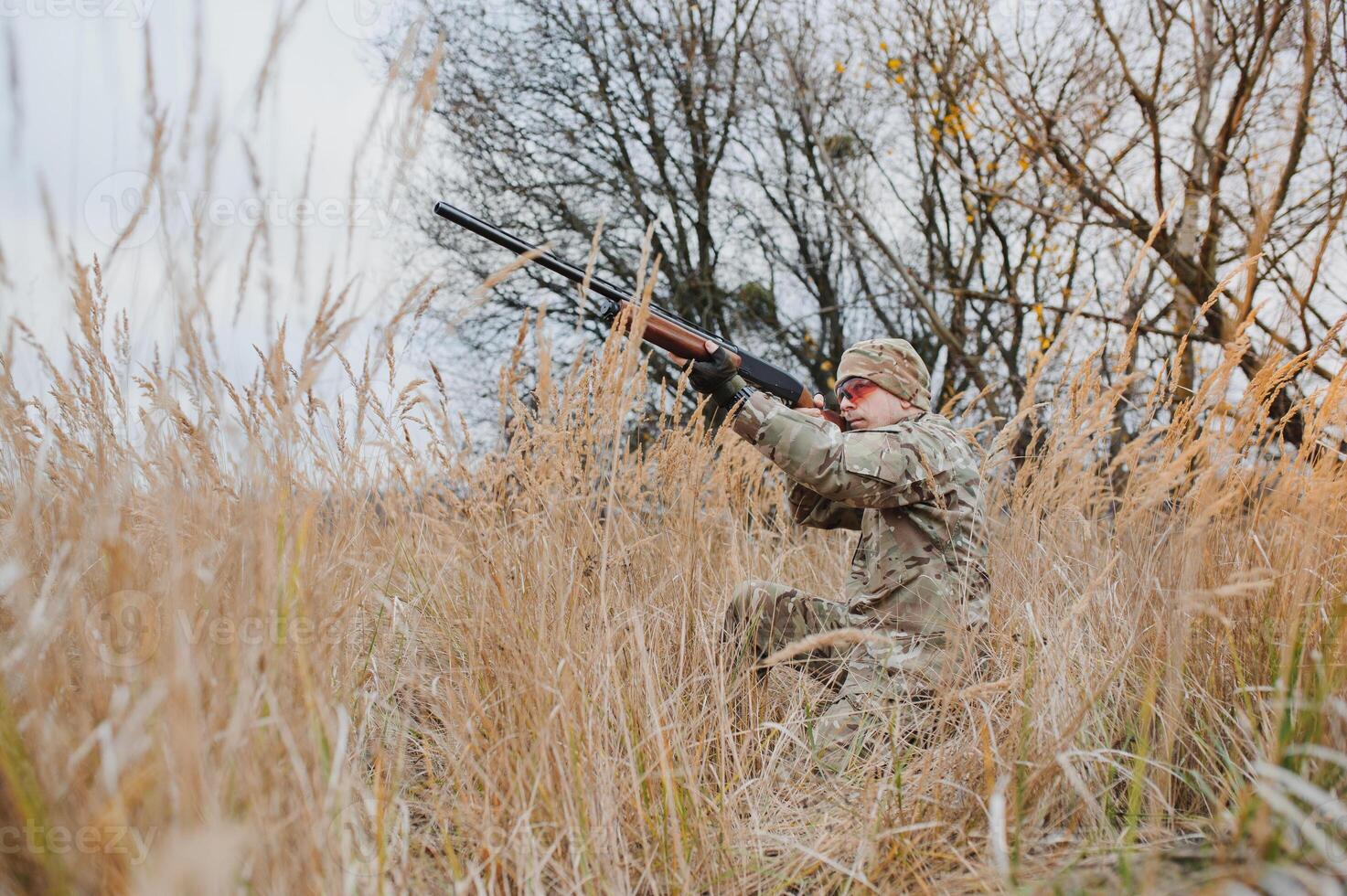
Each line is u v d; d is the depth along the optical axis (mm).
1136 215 7535
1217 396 2094
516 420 2207
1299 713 1609
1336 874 1307
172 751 1134
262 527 1421
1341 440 2230
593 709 1851
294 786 1334
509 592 2049
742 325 14086
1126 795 1886
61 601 1280
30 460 1665
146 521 1562
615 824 1691
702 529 3051
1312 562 2061
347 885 1339
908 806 1851
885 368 2686
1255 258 2104
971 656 2178
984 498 2564
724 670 2412
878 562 2471
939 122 9633
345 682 1787
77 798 1152
